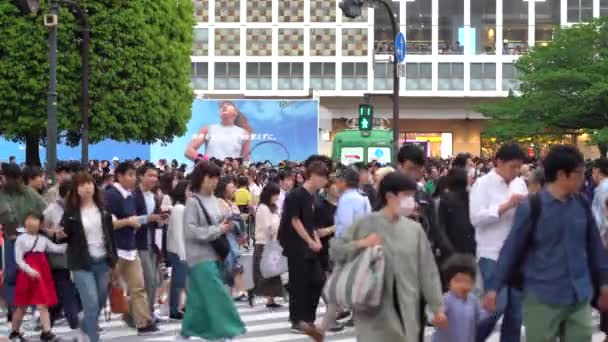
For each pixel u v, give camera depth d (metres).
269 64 85.56
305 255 17.69
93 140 50.50
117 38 49.84
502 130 64.62
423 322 11.21
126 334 18.53
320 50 85.56
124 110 50.38
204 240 15.44
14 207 18.33
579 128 65.12
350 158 51.50
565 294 10.50
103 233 16.02
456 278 11.66
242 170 38.31
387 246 10.79
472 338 11.69
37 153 52.84
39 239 17.45
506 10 88.12
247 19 85.56
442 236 14.76
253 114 55.12
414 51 86.75
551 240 10.53
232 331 15.50
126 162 18.11
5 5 48.25
